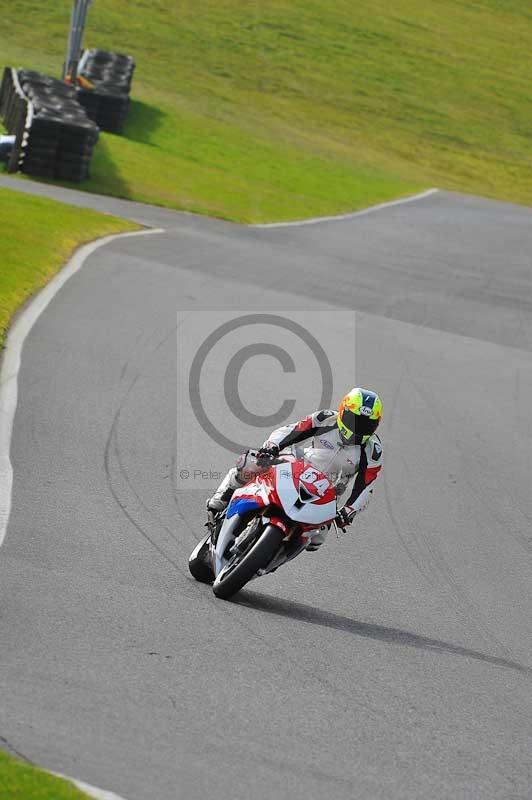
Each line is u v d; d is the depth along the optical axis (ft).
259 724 71.77
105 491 116.88
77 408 143.74
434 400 187.73
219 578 93.61
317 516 92.53
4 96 507.30
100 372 162.71
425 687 83.10
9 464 119.24
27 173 379.35
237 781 63.67
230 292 246.27
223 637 85.51
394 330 241.76
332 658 85.30
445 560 116.16
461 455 158.10
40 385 150.30
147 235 302.25
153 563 99.81
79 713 68.44
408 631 95.04
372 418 92.99
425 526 126.11
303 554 110.63
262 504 92.99
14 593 86.53
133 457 129.80
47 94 437.99
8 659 74.33
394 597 103.35
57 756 62.44
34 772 58.34
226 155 562.25
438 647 92.32
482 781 69.56
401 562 113.39
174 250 286.87
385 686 81.87
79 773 61.00
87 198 353.72
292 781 64.90
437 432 168.04
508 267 374.43
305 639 88.17
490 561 118.32
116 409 146.82
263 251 318.45
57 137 377.30
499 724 78.95
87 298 209.15
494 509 136.98
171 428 143.95
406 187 608.60
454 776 69.51
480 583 111.14
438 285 315.37
